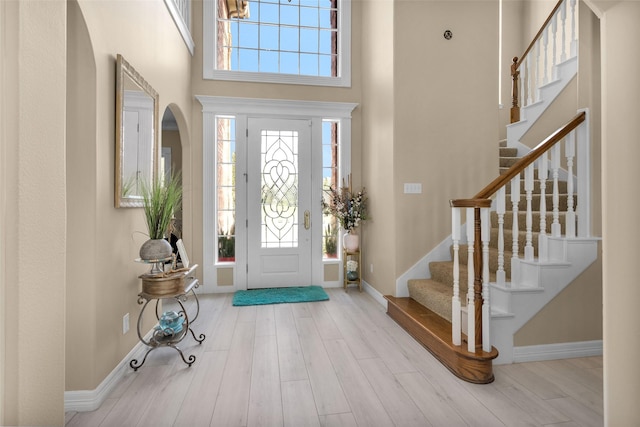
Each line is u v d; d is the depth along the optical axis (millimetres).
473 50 3613
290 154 4492
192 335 2850
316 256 4555
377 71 3977
